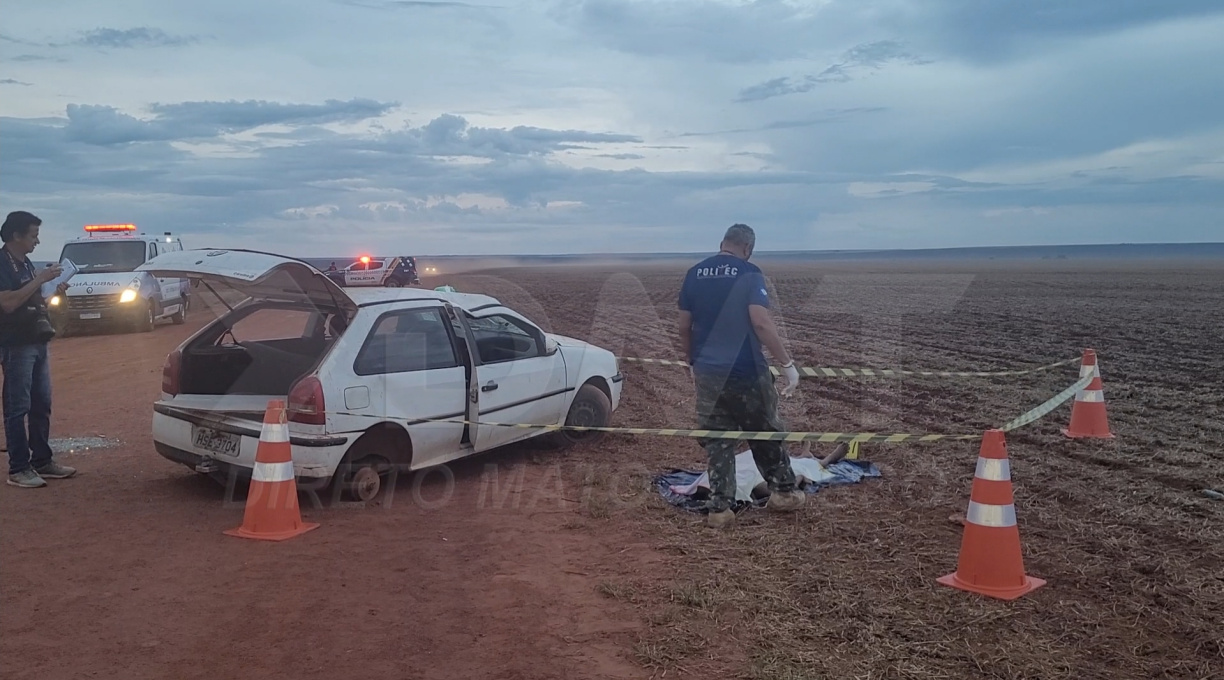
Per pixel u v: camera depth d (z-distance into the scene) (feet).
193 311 94.63
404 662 13.67
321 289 22.34
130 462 26.35
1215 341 65.10
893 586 16.63
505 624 15.10
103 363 51.16
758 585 16.70
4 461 26.08
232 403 23.30
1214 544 18.65
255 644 14.24
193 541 19.25
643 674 13.32
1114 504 21.61
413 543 19.39
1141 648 14.03
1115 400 37.96
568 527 20.59
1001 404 36.96
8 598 15.92
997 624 14.94
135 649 13.98
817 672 13.25
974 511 16.61
